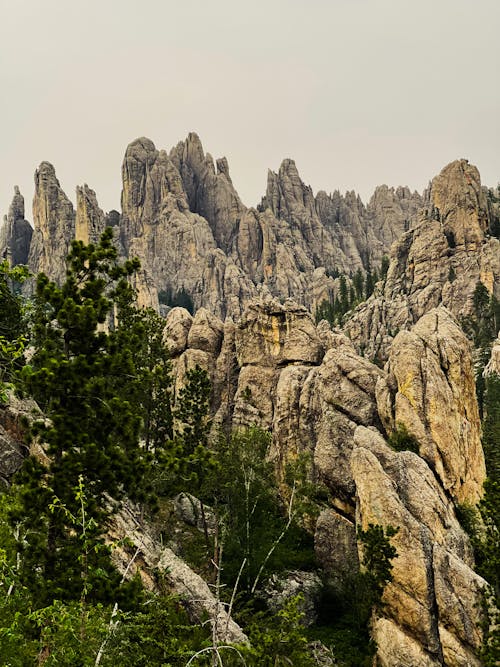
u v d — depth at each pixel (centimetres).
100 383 2380
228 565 4131
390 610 3669
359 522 4188
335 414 5444
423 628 3472
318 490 5178
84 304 2395
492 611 3381
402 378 5053
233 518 4488
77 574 2123
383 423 5225
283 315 7300
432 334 5391
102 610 1831
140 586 2252
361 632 3922
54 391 2317
